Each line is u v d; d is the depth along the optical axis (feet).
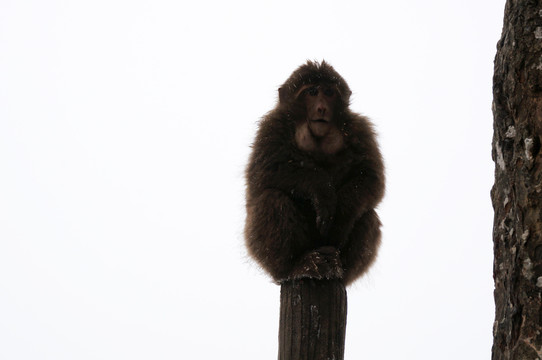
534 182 29.14
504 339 30.14
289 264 48.42
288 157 50.01
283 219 48.24
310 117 51.08
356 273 52.24
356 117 53.16
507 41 31.53
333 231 49.44
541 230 28.63
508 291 30.07
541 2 30.37
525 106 30.07
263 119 53.67
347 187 49.42
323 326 40.40
